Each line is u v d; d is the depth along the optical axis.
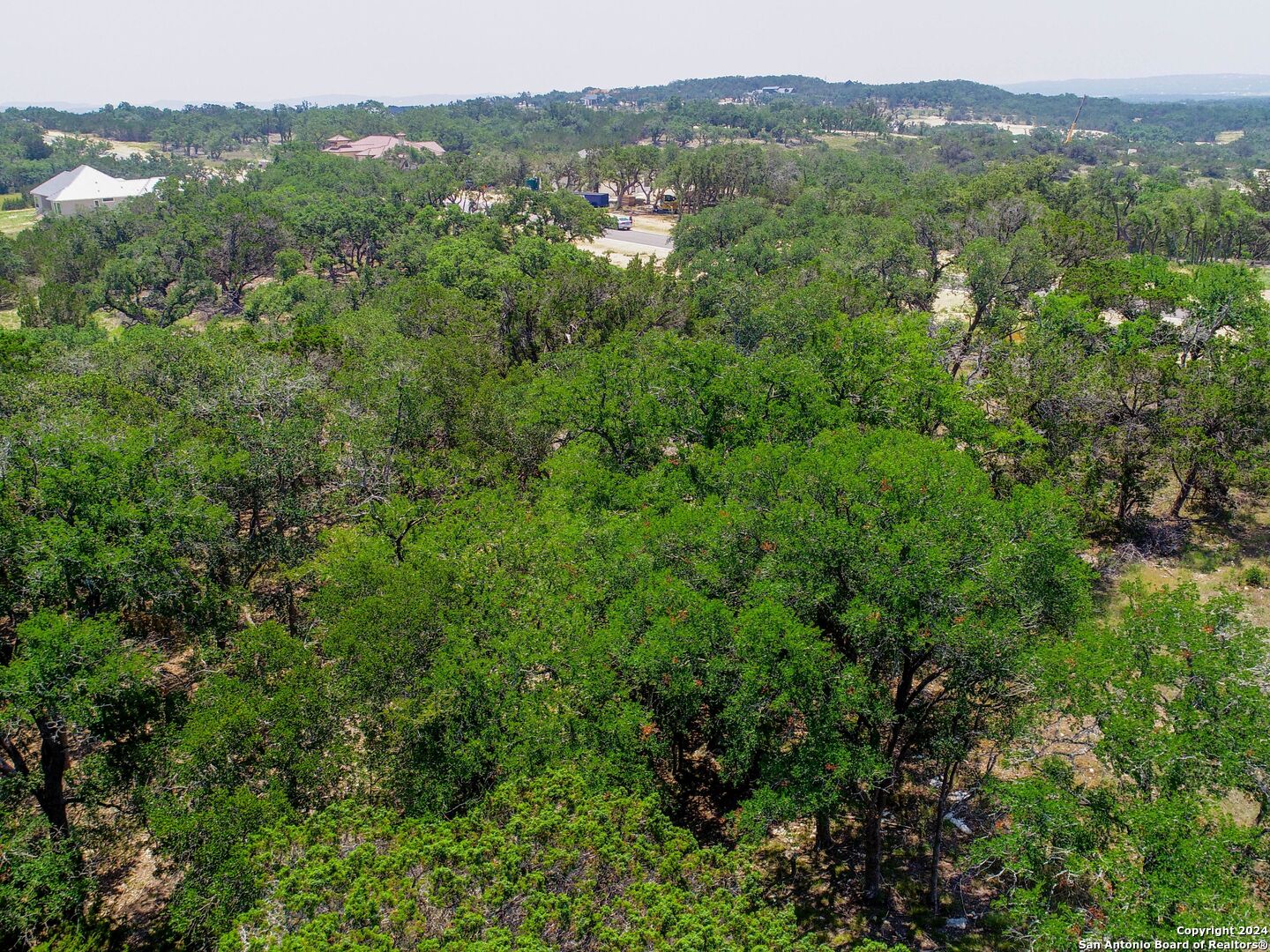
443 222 96.69
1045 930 14.01
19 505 21.94
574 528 24.22
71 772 20.98
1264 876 15.54
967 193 76.69
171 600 23.61
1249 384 30.91
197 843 17.05
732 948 11.71
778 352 39.03
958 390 30.94
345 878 13.03
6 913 17.00
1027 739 18.19
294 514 30.25
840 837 21.27
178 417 31.44
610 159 149.88
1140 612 17.44
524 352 49.94
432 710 18.34
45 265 91.25
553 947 11.54
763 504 21.52
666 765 23.59
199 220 91.50
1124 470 31.23
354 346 46.38
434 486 31.08
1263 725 15.06
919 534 17.28
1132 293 43.81
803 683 17.23
